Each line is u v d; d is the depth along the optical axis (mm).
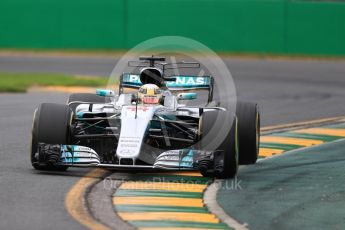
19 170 38844
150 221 29609
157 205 32344
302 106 72688
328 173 40375
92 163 36688
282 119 63281
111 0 137625
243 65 119000
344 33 136250
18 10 138375
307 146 49844
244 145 40812
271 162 43656
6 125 55625
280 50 136625
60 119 37812
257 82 95938
